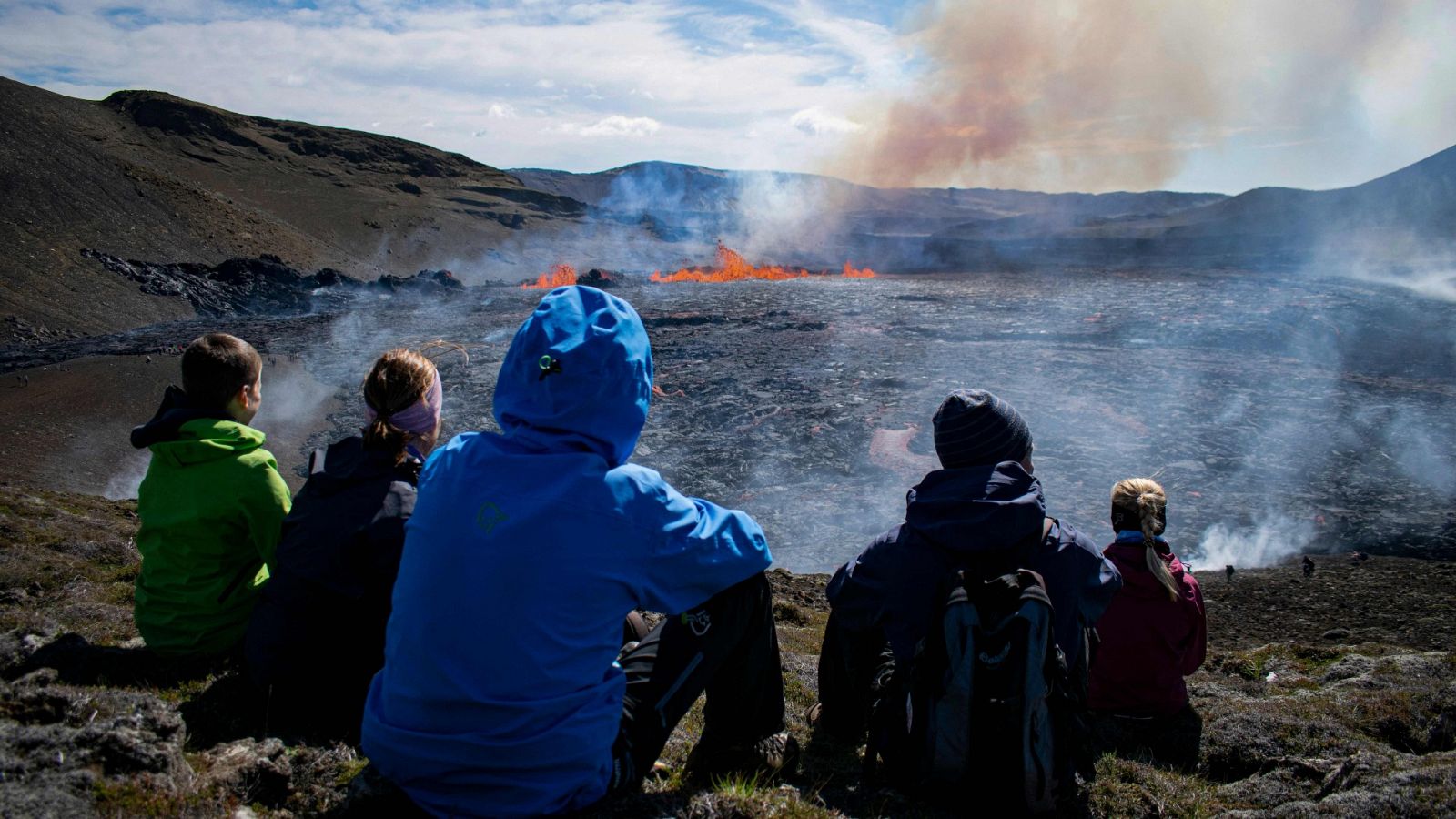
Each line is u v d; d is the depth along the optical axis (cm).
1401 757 469
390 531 380
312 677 395
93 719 326
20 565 720
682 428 2281
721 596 350
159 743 318
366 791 318
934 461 1955
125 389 2781
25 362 3278
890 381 2661
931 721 352
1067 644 369
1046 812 365
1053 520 386
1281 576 1230
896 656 382
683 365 3064
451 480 307
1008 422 389
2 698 328
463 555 293
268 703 397
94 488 1988
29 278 5022
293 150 12294
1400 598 1106
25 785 276
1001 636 342
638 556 305
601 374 311
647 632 429
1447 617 1025
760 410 2375
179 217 7138
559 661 293
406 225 9888
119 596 669
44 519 935
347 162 12556
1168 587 520
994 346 3284
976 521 370
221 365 429
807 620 983
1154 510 538
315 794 346
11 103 7456
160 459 434
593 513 297
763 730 388
